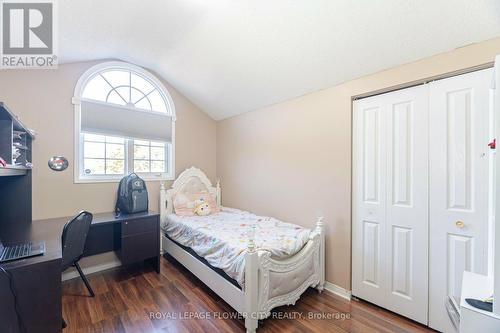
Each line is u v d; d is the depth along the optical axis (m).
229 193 3.60
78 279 2.43
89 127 2.58
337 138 2.20
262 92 2.72
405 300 1.81
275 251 1.75
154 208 3.13
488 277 1.19
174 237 2.74
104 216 2.47
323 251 2.21
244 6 1.73
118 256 2.54
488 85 1.47
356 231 2.11
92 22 1.82
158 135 3.16
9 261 1.08
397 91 1.87
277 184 2.81
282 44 1.98
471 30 1.40
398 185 1.87
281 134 2.76
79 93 2.51
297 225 2.50
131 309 1.91
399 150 1.86
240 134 3.38
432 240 1.70
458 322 1.01
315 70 2.13
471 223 1.53
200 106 3.60
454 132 1.60
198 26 2.02
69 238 1.66
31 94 2.24
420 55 1.65
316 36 1.80
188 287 2.28
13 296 1.02
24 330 1.04
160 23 1.98
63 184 2.42
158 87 3.18
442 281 1.64
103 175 2.76
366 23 1.58
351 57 1.87
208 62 2.54
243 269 1.64
